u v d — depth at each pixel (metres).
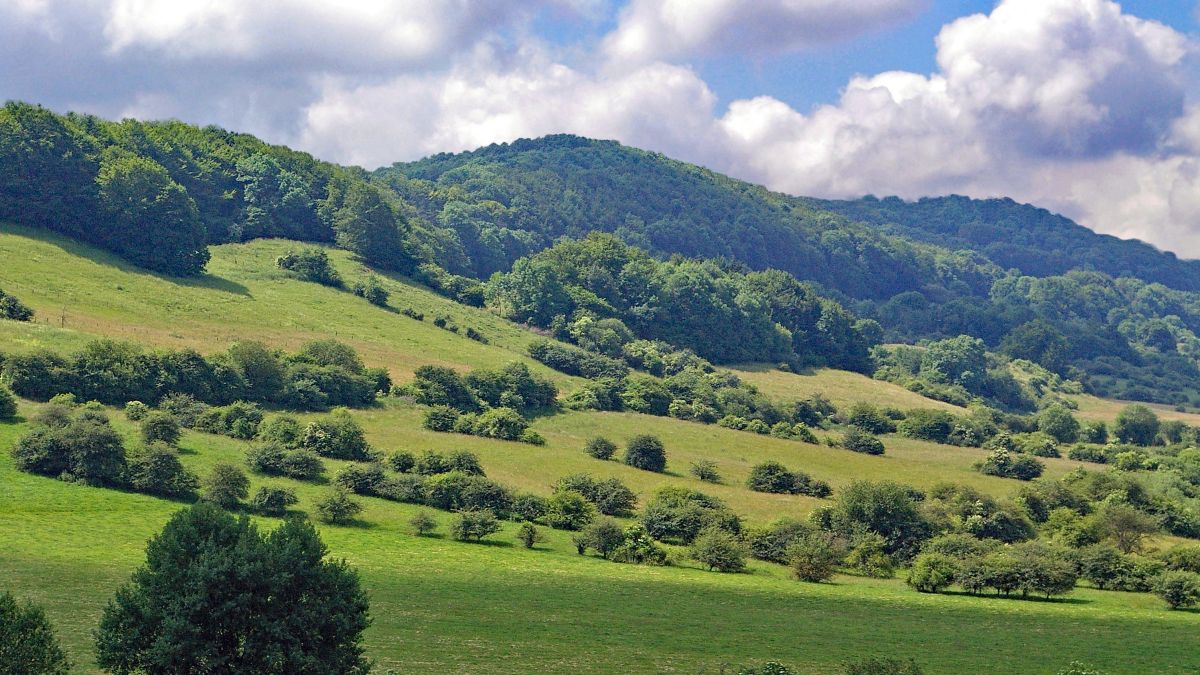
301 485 86.69
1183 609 76.25
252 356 112.38
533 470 103.75
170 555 37.56
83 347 107.38
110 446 79.06
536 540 82.00
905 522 91.19
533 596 64.75
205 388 106.50
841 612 67.94
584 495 95.00
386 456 97.69
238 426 97.88
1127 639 63.91
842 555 85.31
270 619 37.25
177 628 35.81
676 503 93.75
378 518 82.75
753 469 112.00
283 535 38.97
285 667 37.00
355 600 39.22
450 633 54.22
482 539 81.56
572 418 133.38
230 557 37.00
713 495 103.62
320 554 39.09
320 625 37.75
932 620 67.19
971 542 88.25
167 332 130.25
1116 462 145.50
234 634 37.25
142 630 36.78
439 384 126.38
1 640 32.97
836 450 138.75
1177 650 61.38
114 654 36.38
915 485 118.94
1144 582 82.31
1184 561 85.00
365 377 122.25
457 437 112.62
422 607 59.41
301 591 38.25
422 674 46.06
